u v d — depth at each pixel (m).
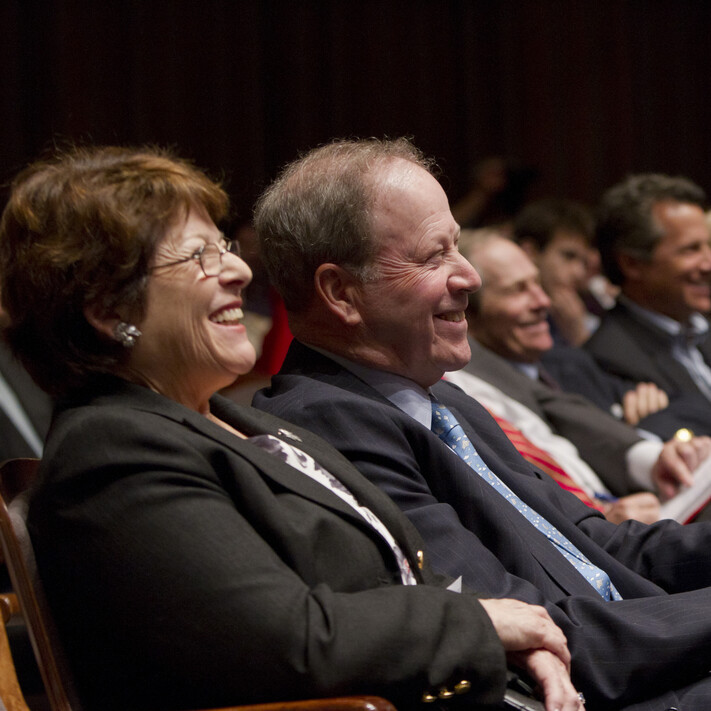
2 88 11.35
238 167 12.97
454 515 3.48
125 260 2.93
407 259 3.72
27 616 2.74
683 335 7.81
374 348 3.80
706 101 16.22
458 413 4.10
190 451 2.79
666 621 3.23
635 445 6.37
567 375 7.50
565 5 15.22
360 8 13.93
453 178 14.61
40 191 2.97
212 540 2.64
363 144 3.96
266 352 7.40
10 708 2.75
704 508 5.97
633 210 7.75
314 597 2.70
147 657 2.63
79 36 11.82
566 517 3.95
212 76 12.78
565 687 2.88
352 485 3.20
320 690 2.56
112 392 2.97
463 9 14.57
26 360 3.03
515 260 6.88
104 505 2.67
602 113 15.52
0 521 2.77
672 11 15.96
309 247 3.78
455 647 2.74
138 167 3.06
